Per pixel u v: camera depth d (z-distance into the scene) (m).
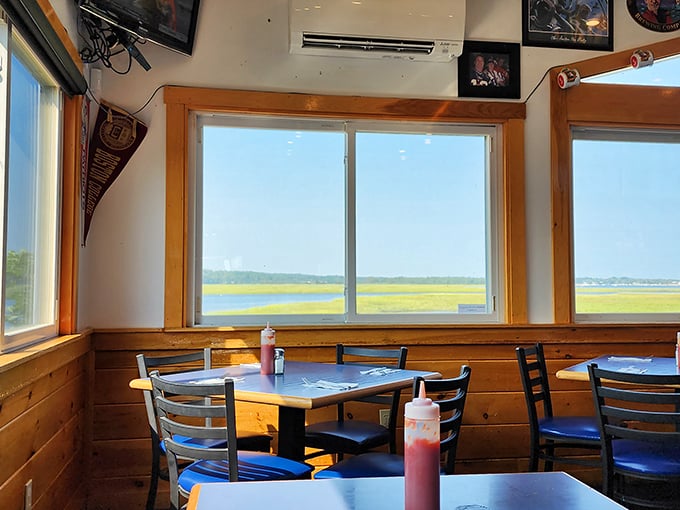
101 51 3.06
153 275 3.18
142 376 2.56
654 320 3.63
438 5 3.30
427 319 3.47
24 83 2.27
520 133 3.52
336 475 2.09
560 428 2.74
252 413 3.19
